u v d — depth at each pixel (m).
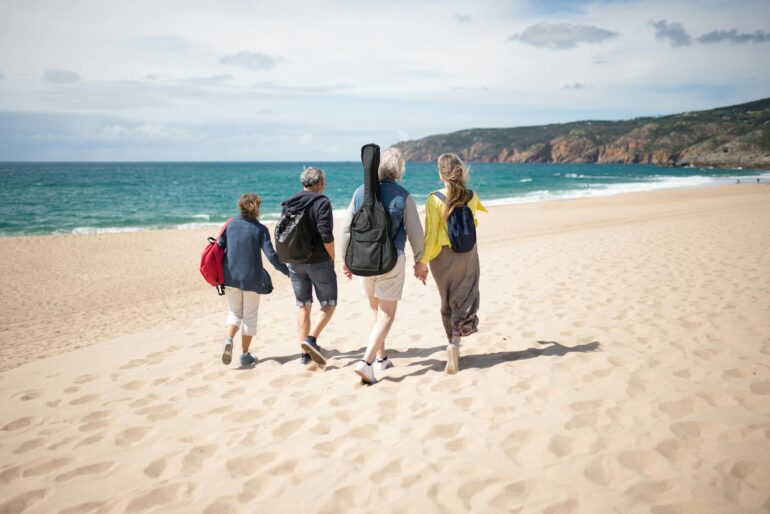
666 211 22.89
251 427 3.25
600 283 7.01
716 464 2.40
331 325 5.98
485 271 8.77
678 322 4.83
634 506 2.14
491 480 2.43
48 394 4.18
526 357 4.20
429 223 3.77
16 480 2.73
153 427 3.34
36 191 49.22
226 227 4.49
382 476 2.55
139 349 5.68
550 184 58.22
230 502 2.42
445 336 5.15
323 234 4.04
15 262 14.77
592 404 3.16
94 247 17.16
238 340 5.73
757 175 82.75
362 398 3.58
